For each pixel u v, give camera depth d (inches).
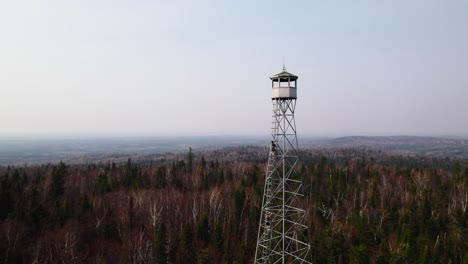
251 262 1931.6
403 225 2070.6
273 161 1285.7
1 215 2098.9
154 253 1886.1
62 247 1856.5
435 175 3144.7
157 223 2231.8
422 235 1993.1
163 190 2765.7
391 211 2390.5
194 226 2271.2
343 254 1921.8
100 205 2464.3
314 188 2891.2
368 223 2253.9
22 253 1811.0
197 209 2493.8
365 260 1798.7
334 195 2824.8
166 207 2464.3
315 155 6309.1
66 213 2134.6
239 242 2160.4
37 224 2048.5
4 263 1689.2
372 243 1975.9
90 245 2032.5
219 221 2468.0
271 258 1652.3
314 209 2551.7
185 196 2741.1
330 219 2479.1
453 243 1914.4
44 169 4389.8
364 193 2800.2
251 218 2348.7
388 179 3139.8
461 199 2501.2
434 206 2484.0
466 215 2269.9
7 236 1759.4
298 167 3858.3
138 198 2508.6
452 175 3420.3
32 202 2130.9
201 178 3198.8
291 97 1203.9
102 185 2817.4
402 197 2704.2
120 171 3410.4
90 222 2220.7
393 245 2016.5
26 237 1920.5
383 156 6727.4
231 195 2726.4
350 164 4419.3
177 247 2055.9
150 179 3161.9
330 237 1979.6
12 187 2495.1
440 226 2170.3
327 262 1839.3
